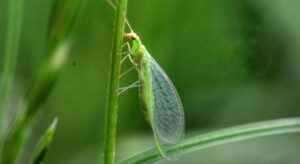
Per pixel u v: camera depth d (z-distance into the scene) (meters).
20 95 0.17
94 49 0.17
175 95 0.13
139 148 0.16
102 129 0.17
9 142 0.11
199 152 0.16
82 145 0.17
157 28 0.17
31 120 0.11
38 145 0.11
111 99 0.11
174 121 0.13
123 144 0.16
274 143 0.17
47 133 0.11
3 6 0.16
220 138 0.12
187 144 0.12
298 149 0.17
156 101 0.13
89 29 0.17
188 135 0.17
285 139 0.17
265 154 0.16
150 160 0.12
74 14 0.11
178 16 0.17
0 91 0.12
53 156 0.17
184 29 0.17
